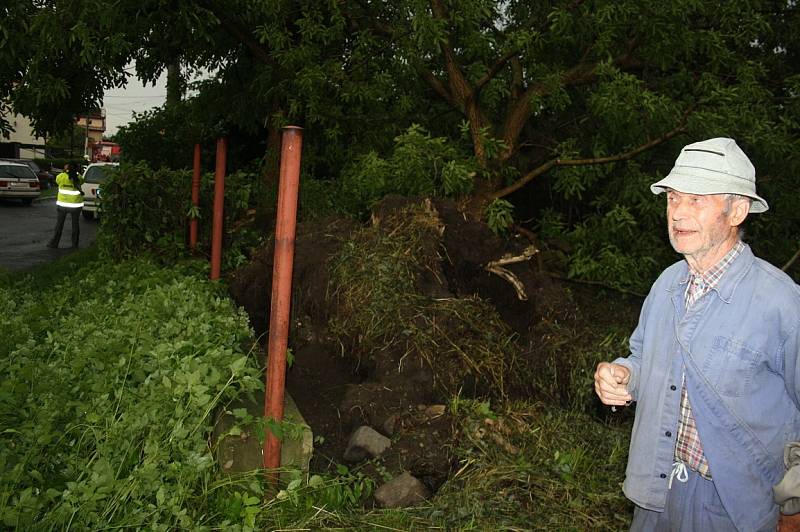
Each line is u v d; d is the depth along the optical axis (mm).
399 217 5535
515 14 8961
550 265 8250
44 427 3074
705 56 8961
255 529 3035
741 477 2041
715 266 2135
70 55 8562
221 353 3945
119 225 7785
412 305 4871
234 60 11211
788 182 8133
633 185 7828
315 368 4934
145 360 4074
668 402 2164
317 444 4191
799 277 8414
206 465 3010
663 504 2184
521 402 4570
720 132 6965
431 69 9062
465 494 3570
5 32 7336
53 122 10117
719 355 2045
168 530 2848
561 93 8117
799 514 1920
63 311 5801
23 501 2537
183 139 12992
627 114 7188
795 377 1973
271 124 10344
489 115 9430
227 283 6891
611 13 7598
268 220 8867
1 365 3930
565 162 7766
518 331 5398
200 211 8062
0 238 14906
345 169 8641
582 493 3662
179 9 8078
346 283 5039
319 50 8523
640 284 7801
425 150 7023
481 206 7688
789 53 9852
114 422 3213
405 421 4172
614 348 5020
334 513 3342
